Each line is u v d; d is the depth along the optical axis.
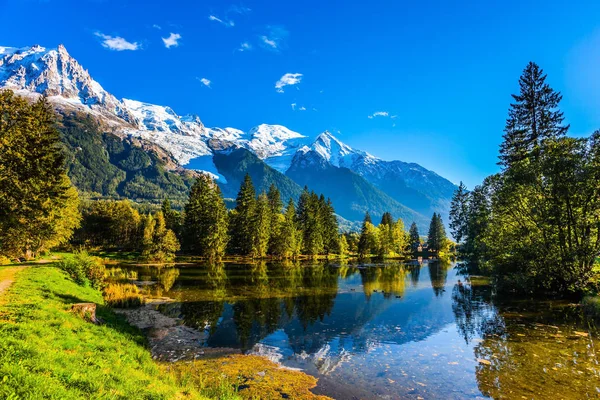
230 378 13.48
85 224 94.69
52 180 28.00
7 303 14.41
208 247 73.56
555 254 28.69
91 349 11.66
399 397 12.08
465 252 82.44
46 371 7.97
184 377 12.21
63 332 12.15
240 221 87.88
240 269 59.28
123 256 77.62
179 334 19.52
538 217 30.17
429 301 30.75
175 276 47.53
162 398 8.69
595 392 12.04
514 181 31.77
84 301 20.78
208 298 31.08
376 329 21.44
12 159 24.17
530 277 31.02
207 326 21.55
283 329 21.28
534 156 33.91
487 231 39.41
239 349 17.36
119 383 8.93
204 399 9.87
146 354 14.25
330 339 19.31
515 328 20.62
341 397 12.01
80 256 30.94
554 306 26.86
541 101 41.34
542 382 12.95
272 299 31.12
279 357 16.28
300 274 53.38
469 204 78.44
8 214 24.08
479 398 11.90
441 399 11.85
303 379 13.62
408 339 19.28
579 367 14.35
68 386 7.69
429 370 14.60
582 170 26.27
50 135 30.66
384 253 111.69
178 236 91.50
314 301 30.47
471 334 19.89
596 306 23.23
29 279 22.22
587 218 26.94
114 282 37.50
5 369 7.24
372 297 32.75
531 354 16.05
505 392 12.20
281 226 91.56
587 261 27.53
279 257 89.62
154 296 31.66
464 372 14.25
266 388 12.61
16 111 25.64
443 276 52.41
